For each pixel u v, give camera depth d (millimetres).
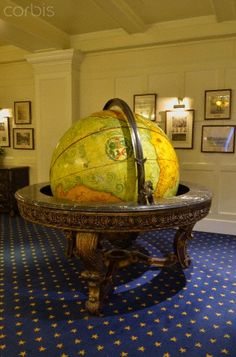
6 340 1880
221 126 4234
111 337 1912
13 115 5621
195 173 4453
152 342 1867
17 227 4535
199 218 2021
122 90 4766
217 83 4207
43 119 5145
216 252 3467
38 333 1950
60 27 4438
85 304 2277
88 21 4215
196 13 3930
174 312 2207
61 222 1819
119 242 2668
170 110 4488
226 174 4285
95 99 4965
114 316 2148
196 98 4340
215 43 4160
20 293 2482
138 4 3658
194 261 3178
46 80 5035
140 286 2609
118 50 4691
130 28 4156
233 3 3420
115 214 1729
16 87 5535
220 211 4344
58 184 2006
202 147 4363
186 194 2113
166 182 2035
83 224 1784
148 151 1956
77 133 2010
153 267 3004
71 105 4891
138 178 1824
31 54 4977
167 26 4207
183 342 1867
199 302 2350
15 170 5238
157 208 1754
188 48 4312
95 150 1899
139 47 4535
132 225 1758
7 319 2109
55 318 2119
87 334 1941
